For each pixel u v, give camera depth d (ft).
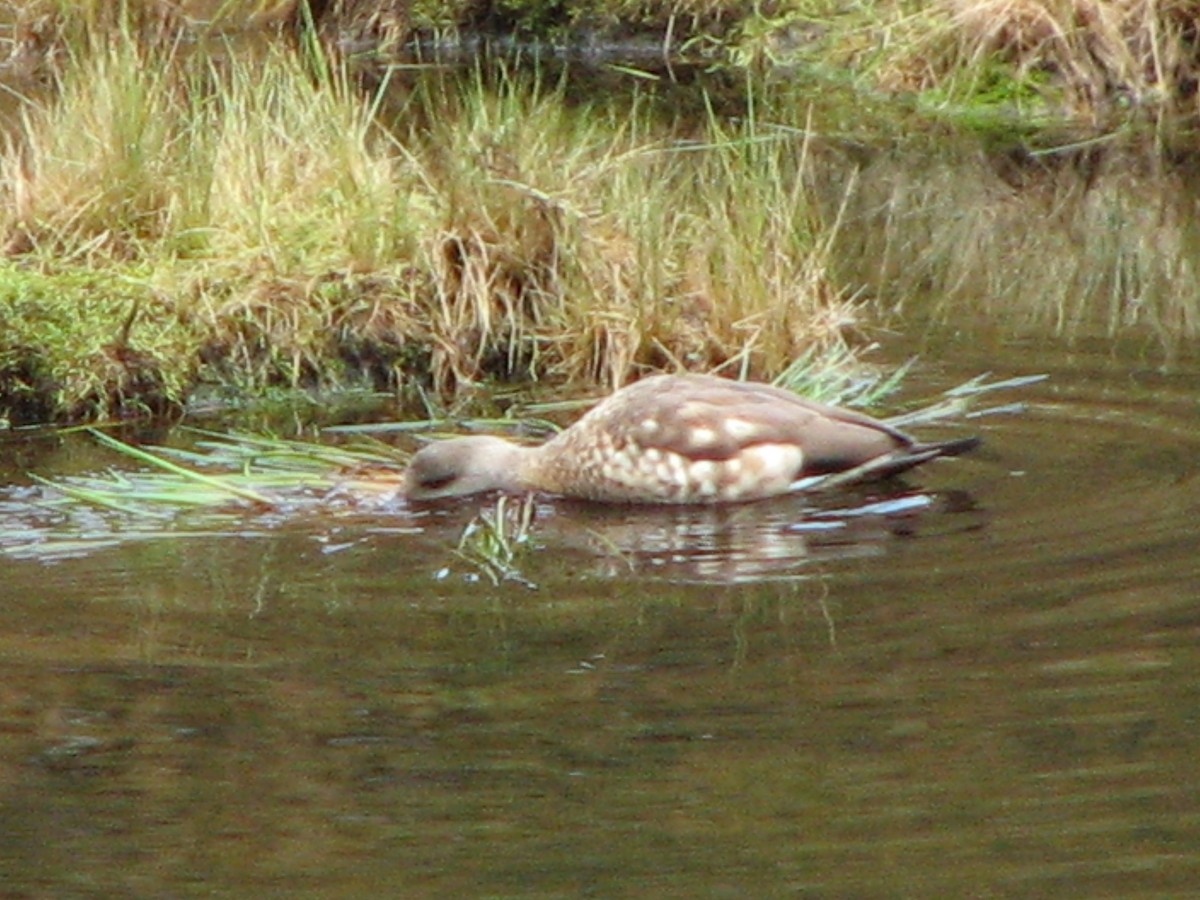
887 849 24.95
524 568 34.30
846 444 37.70
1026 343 46.83
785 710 28.48
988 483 37.68
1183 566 33.09
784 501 37.42
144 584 33.45
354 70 74.74
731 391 38.58
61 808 26.23
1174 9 70.59
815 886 24.14
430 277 46.88
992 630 30.91
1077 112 69.97
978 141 67.00
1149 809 25.67
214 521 36.76
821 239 50.96
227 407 44.83
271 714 28.63
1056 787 26.25
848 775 26.66
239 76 55.83
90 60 56.03
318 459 40.73
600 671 29.84
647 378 40.09
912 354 46.21
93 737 28.02
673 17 79.10
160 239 47.57
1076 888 24.04
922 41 73.20
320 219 48.01
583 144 50.57
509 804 26.11
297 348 45.47
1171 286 51.34
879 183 61.67
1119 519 35.42
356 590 33.27
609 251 47.44
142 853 25.20
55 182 48.65
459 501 38.22
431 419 43.91
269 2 78.79
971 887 24.07
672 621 31.68
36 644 30.91
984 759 26.99
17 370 43.50
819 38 77.05
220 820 25.91
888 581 33.06
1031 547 34.27
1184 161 64.44
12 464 40.47
